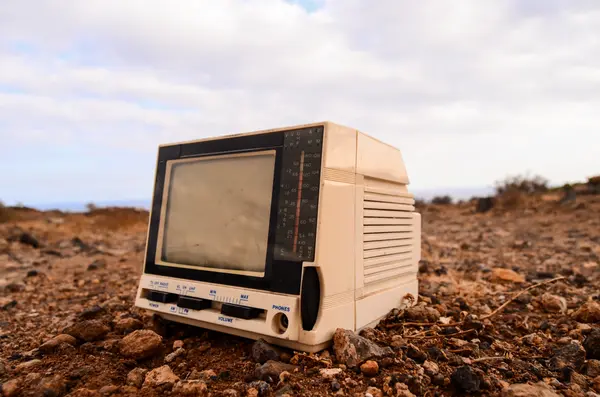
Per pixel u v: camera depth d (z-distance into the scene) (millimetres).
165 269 374
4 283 771
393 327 389
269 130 334
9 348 390
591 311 442
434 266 844
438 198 3799
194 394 270
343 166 327
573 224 1700
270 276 314
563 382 309
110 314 473
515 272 748
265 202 330
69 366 317
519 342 388
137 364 328
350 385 276
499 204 2578
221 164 360
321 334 304
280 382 277
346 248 330
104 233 2020
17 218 2545
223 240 348
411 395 265
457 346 357
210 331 375
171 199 388
